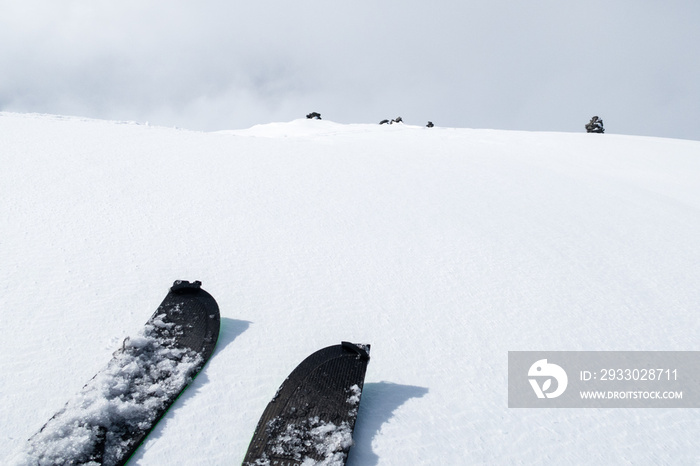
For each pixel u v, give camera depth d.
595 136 23.59
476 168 12.28
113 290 4.46
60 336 3.71
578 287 5.60
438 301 4.96
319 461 2.68
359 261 5.75
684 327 4.83
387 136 21.47
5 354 3.43
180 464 2.66
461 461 2.86
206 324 3.93
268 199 7.66
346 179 9.41
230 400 3.21
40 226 5.67
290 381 3.29
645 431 3.28
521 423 3.27
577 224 8.15
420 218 7.56
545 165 14.80
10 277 4.47
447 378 3.71
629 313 5.05
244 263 5.35
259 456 2.70
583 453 3.02
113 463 2.59
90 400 2.97
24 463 2.47
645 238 7.74
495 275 5.72
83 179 7.56
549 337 4.45
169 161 9.29
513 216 8.22
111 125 12.58
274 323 4.23
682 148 20.19
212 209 6.93
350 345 3.60
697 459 3.03
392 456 2.85
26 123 11.27
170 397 3.13
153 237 5.74
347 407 3.10
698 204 11.30
